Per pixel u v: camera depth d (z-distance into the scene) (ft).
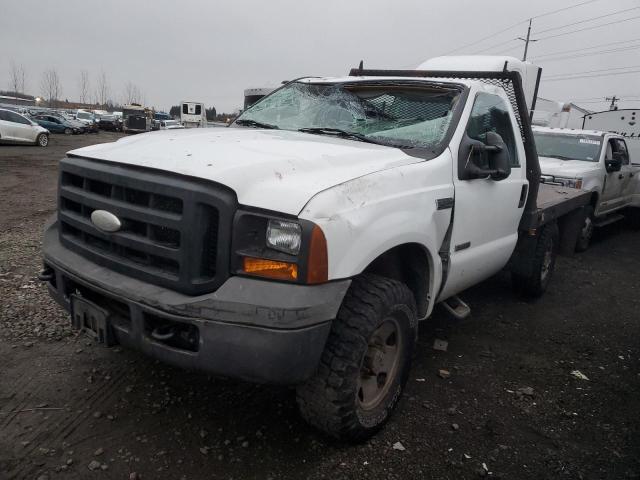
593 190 25.52
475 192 11.55
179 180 7.84
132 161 8.52
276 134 10.91
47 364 11.07
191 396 10.21
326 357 8.20
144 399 10.02
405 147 10.81
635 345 14.75
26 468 7.97
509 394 11.41
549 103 50.47
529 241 16.57
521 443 9.61
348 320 8.31
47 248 9.80
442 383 11.66
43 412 9.41
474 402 10.94
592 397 11.52
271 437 9.13
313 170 8.46
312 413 8.48
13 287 15.11
